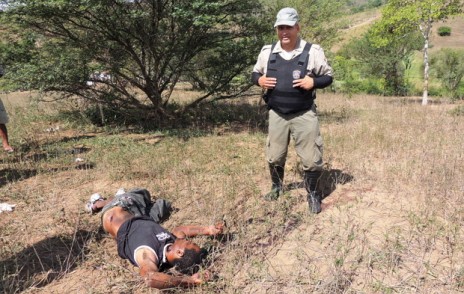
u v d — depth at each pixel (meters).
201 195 4.90
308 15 16.47
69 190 5.23
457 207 4.37
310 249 3.73
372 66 23.70
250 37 9.35
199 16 7.51
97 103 9.47
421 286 3.15
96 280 3.38
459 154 6.10
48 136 8.31
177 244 3.16
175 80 9.60
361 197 4.69
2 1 7.36
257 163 6.14
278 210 4.41
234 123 9.84
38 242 3.95
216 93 10.52
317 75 4.11
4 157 6.64
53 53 8.45
